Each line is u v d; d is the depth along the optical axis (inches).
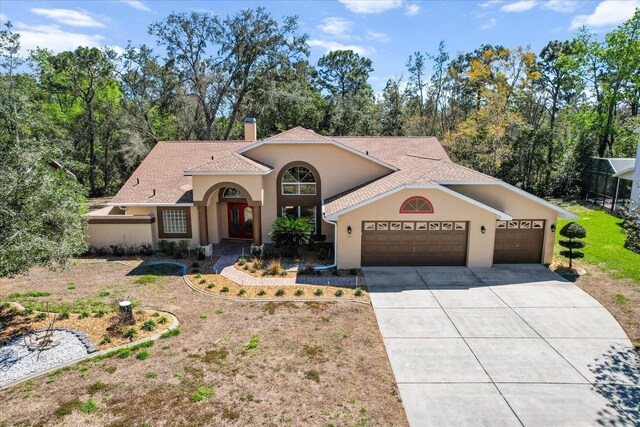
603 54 1449.3
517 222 759.1
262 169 823.7
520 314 559.2
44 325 514.6
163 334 493.4
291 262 796.6
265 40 1686.8
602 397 382.0
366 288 656.4
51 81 1573.6
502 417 354.0
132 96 1780.3
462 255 759.7
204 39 1643.7
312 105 1953.7
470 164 1609.3
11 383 394.9
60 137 1093.1
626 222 713.6
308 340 486.3
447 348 470.0
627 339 492.1
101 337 483.2
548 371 424.5
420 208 737.0
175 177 950.4
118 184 1851.6
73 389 387.5
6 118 470.6
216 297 621.6
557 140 1796.3
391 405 369.1
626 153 1610.5
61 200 481.4
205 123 1862.7
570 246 728.3
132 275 725.3
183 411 357.7
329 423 344.2
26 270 462.0
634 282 670.5
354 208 714.8
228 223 978.1
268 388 391.2
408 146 1085.8
